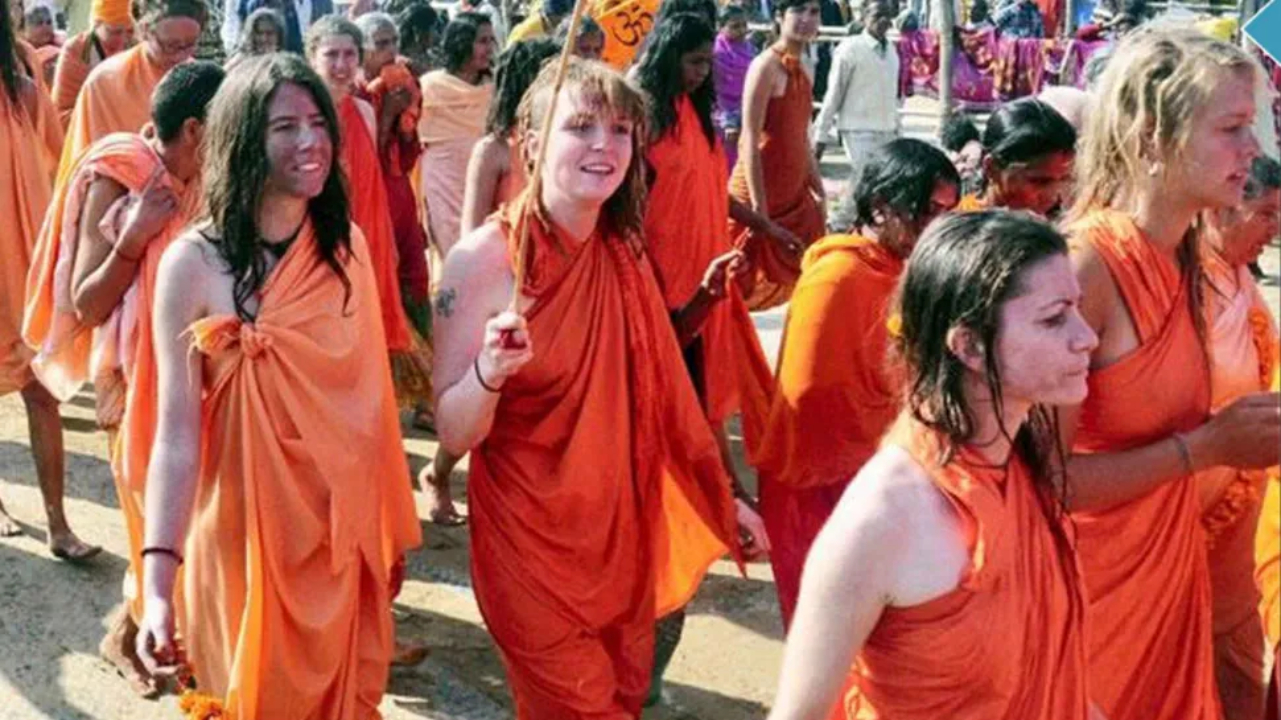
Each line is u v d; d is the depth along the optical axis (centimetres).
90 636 530
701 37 586
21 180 579
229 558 392
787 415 443
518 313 384
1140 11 1418
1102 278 338
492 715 498
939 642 264
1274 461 329
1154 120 335
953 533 262
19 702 489
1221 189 333
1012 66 1611
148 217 431
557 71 391
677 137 588
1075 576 281
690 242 594
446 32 815
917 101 1670
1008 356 263
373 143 635
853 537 263
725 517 433
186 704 395
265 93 378
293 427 388
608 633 423
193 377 386
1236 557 399
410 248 709
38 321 497
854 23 1584
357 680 407
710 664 541
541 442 405
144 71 618
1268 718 336
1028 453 278
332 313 395
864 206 434
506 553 410
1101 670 351
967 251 263
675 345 422
